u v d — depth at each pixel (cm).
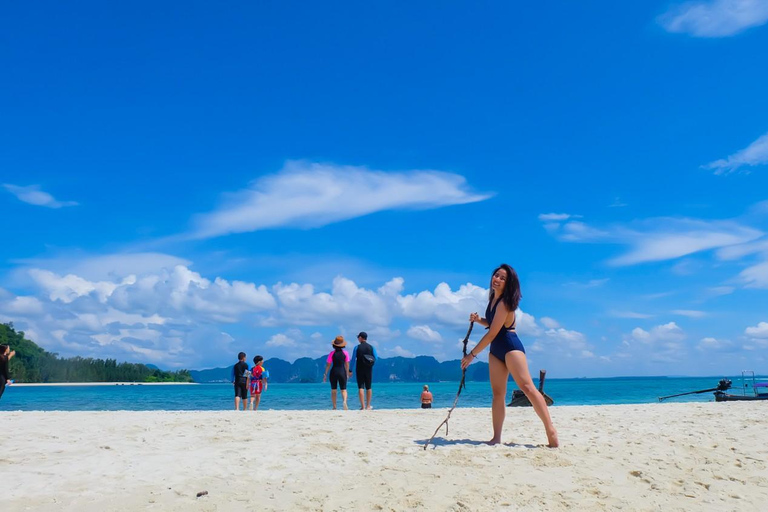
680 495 475
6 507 432
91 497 460
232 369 1590
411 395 5231
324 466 569
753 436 768
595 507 439
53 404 3672
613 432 810
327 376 1484
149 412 1216
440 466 560
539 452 620
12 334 16362
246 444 693
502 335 678
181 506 439
